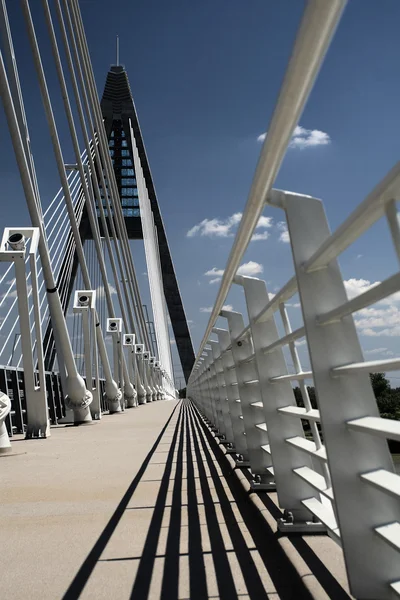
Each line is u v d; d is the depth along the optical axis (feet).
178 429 34.81
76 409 47.06
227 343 17.57
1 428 24.38
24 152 38.70
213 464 17.67
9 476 17.17
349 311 5.11
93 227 80.69
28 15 46.26
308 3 3.72
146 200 193.57
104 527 10.01
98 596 6.65
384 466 5.65
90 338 54.49
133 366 115.96
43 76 49.60
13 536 9.69
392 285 4.19
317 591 5.94
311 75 4.34
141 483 14.52
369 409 5.75
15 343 46.83
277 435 9.17
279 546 7.73
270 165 5.92
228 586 6.66
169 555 8.09
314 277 6.18
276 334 9.95
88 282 58.13
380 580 5.41
